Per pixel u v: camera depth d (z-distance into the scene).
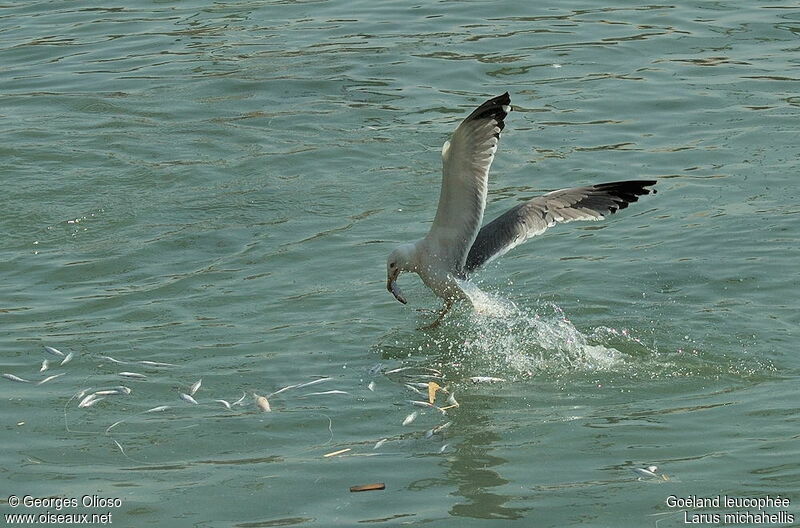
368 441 10.86
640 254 15.12
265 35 24.62
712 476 10.02
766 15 24.50
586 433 10.91
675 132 19.16
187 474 10.27
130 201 17.23
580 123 19.66
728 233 15.53
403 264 13.09
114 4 27.19
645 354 12.60
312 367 12.41
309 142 19.28
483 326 13.32
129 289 14.41
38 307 13.88
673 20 24.52
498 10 25.69
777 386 11.79
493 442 10.80
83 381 12.01
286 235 16.05
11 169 18.30
